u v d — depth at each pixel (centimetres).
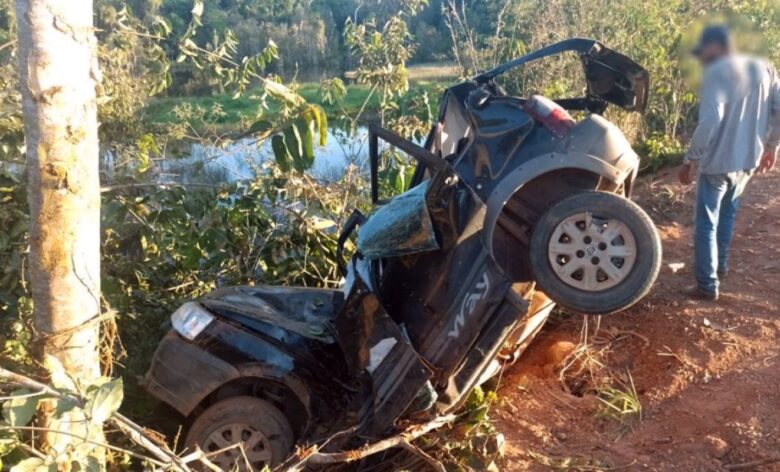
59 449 382
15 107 628
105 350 441
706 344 510
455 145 484
